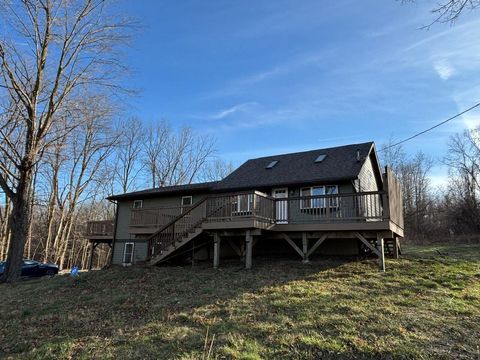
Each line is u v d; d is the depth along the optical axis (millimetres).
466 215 31938
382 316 7148
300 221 13711
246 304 8453
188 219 15438
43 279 15250
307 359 5535
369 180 18375
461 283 10039
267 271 12367
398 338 6035
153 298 9758
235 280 11156
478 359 5238
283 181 16578
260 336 6477
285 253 16203
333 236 13172
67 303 10000
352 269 11992
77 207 39562
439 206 38000
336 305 8023
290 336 6340
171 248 15008
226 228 13453
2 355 6656
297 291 9359
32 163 15156
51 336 7379
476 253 17250
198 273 12797
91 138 33094
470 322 6766
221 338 6457
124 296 10141
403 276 10914
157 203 21719
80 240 40344
